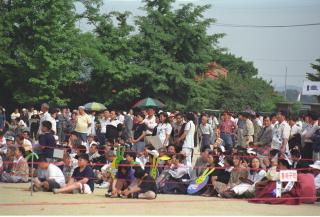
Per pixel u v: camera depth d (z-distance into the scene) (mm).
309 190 16031
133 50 51719
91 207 14414
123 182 16938
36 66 43312
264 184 16484
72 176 17969
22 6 44719
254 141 25672
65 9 46156
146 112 26422
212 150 19141
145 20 52562
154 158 18734
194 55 53312
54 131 22641
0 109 35875
